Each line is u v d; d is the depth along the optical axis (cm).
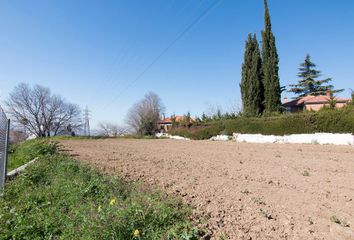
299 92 4806
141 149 1586
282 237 317
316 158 1024
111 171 705
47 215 371
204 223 337
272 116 2323
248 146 1734
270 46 2803
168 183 566
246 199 461
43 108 5603
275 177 652
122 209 325
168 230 300
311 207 427
